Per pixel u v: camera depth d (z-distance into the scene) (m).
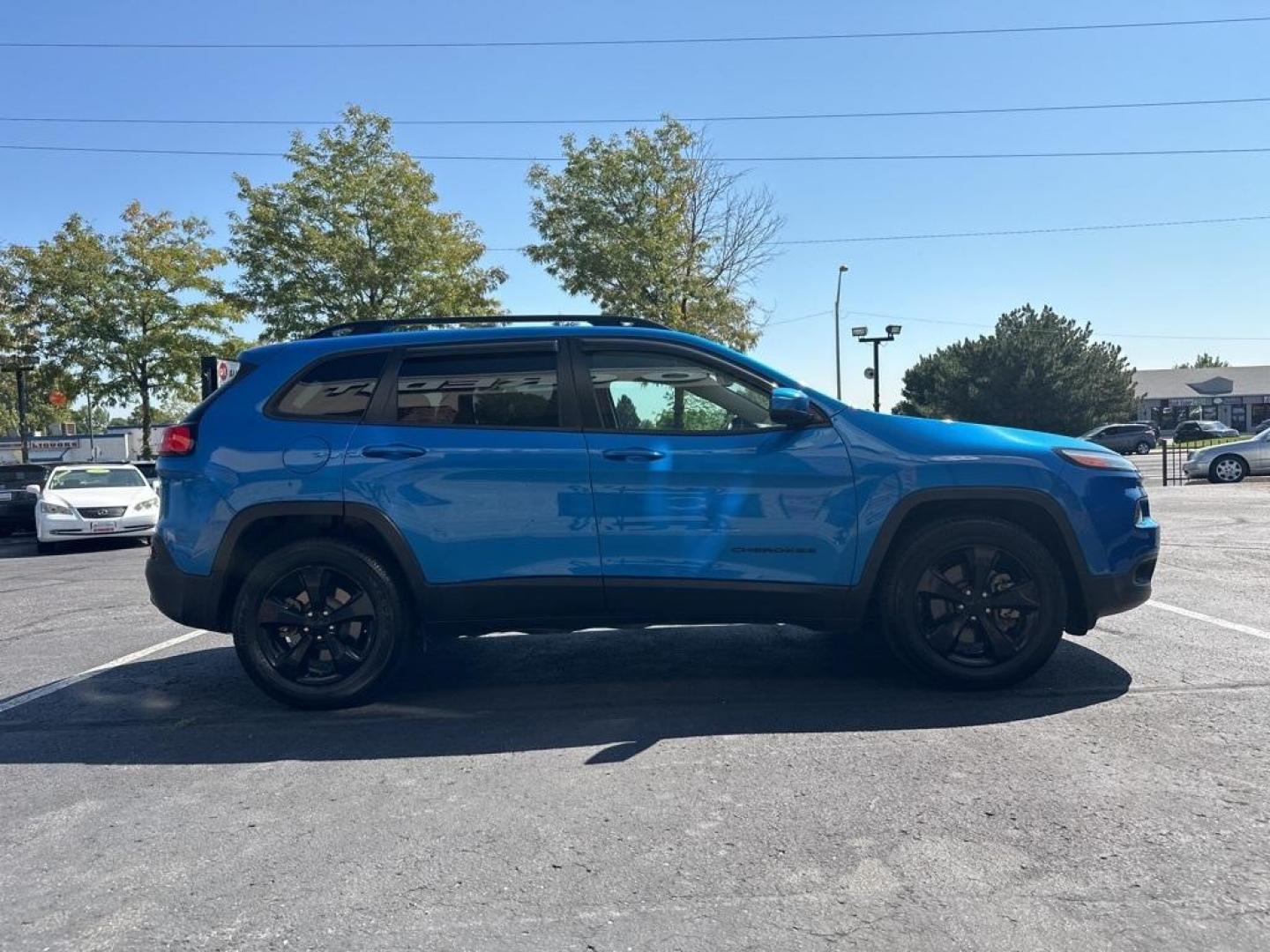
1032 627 4.88
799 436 4.84
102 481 18.23
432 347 5.00
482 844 3.39
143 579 11.30
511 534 4.79
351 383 4.98
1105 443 46.00
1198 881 3.01
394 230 22.00
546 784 3.93
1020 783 3.78
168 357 25.11
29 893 3.13
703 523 4.79
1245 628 6.27
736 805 3.66
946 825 3.43
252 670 4.91
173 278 25.00
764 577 4.82
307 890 3.10
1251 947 2.67
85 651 6.86
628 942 2.76
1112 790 3.69
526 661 5.96
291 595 4.95
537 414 4.90
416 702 5.14
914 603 4.88
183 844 3.46
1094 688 4.99
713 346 4.98
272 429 4.91
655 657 5.98
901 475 4.80
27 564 14.66
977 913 2.86
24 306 24.55
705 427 4.91
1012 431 5.16
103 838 3.53
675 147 22.22
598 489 4.78
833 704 4.87
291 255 21.97
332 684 4.93
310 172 21.89
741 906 2.93
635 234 21.91
